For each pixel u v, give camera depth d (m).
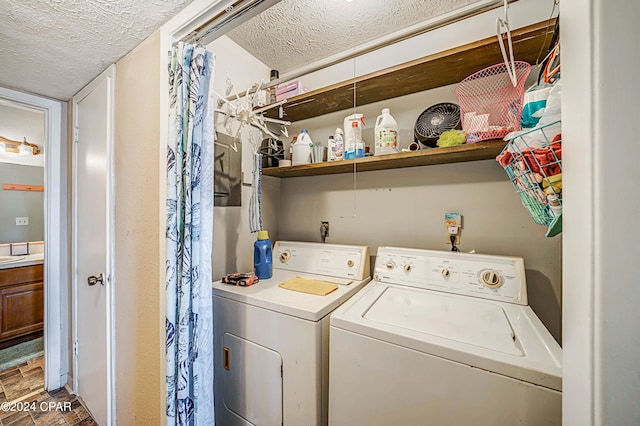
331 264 1.47
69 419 1.57
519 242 1.24
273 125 1.89
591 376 0.34
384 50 1.57
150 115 1.09
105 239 1.37
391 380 0.78
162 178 1.03
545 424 0.59
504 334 0.78
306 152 1.61
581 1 0.37
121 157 1.27
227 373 1.16
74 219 1.72
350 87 1.38
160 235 1.04
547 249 1.18
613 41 0.33
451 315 0.92
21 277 2.43
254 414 1.07
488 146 1.03
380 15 1.37
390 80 1.32
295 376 0.97
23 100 1.66
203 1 0.88
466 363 0.68
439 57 1.12
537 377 0.60
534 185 0.64
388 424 0.78
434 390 0.72
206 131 0.97
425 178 1.46
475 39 1.33
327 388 0.98
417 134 1.31
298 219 1.90
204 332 0.97
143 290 1.13
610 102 0.33
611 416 0.33
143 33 1.08
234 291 1.17
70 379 1.85
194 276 0.94
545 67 0.78
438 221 1.42
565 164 0.42
